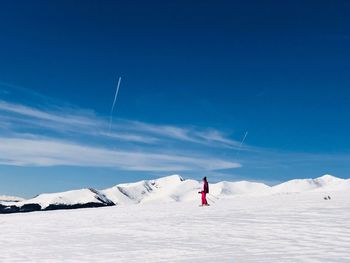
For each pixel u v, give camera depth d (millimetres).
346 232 13391
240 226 16453
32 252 12531
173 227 17453
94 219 24531
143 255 10859
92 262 10234
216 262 9352
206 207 29844
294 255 9766
